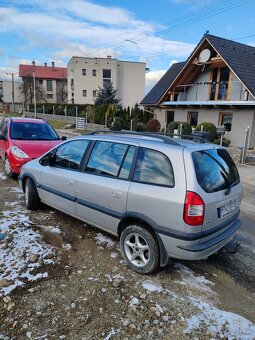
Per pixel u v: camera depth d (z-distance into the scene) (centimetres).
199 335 256
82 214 416
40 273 331
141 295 303
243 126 1764
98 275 336
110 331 255
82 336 249
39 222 470
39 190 497
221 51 1788
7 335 246
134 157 352
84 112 3369
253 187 832
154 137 371
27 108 5172
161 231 315
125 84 5547
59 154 468
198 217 299
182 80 2127
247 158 1216
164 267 361
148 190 324
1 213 494
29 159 695
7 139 770
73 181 419
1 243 386
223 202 335
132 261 349
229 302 304
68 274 335
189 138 420
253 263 389
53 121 3675
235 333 260
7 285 306
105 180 373
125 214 347
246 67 1778
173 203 303
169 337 253
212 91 2016
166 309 286
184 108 2181
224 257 401
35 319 265
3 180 726
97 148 405
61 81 6450
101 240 420
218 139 1684
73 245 404
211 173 329
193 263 378
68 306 283
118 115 2728
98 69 5312
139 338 250
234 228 364
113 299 296
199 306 293
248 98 1705
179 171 308
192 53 1928
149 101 2428
